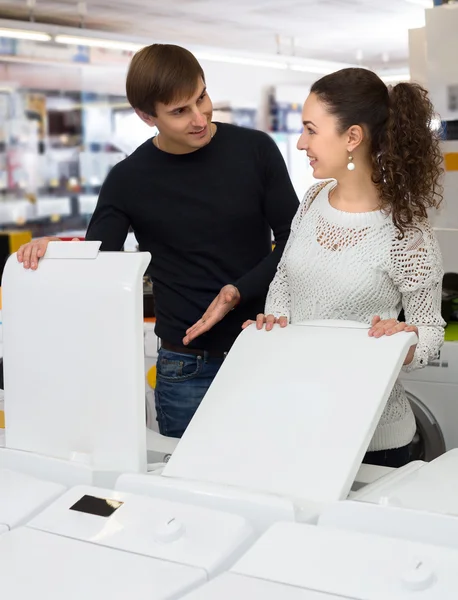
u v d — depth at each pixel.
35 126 10.15
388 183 1.84
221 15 9.70
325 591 1.15
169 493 1.51
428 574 1.15
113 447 1.69
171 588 1.18
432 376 3.18
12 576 1.25
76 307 1.71
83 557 1.29
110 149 10.97
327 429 1.58
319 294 1.97
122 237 2.46
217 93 12.16
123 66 10.97
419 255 1.86
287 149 13.28
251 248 2.43
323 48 12.25
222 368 1.82
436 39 3.54
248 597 1.14
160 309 2.50
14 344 1.83
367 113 1.85
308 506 1.47
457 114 3.52
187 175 2.36
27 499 1.52
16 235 4.91
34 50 10.02
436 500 1.45
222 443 1.67
